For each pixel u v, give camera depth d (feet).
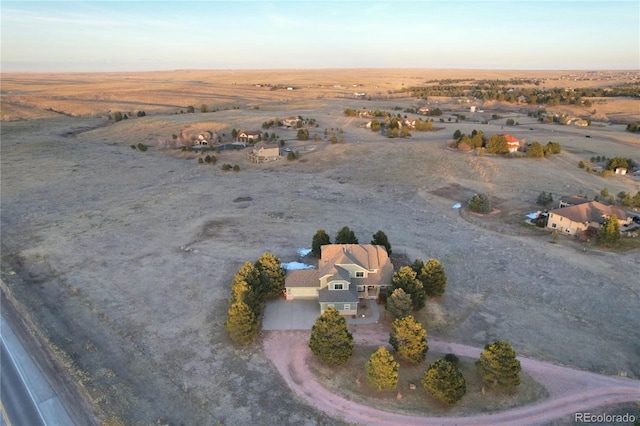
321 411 85.35
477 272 143.64
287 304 124.88
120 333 109.60
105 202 213.87
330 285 120.78
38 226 181.27
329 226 181.37
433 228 181.88
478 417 84.12
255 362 99.60
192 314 118.21
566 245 163.53
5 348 102.83
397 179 250.16
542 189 230.27
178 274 139.64
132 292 128.88
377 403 87.66
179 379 93.91
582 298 127.44
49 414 83.51
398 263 148.36
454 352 104.17
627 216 177.47
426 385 87.10
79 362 98.48
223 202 212.43
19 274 139.74
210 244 162.61
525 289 133.08
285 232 174.29
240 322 102.99
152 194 225.56
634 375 96.48
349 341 96.73
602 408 86.48
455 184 240.53
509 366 87.45
